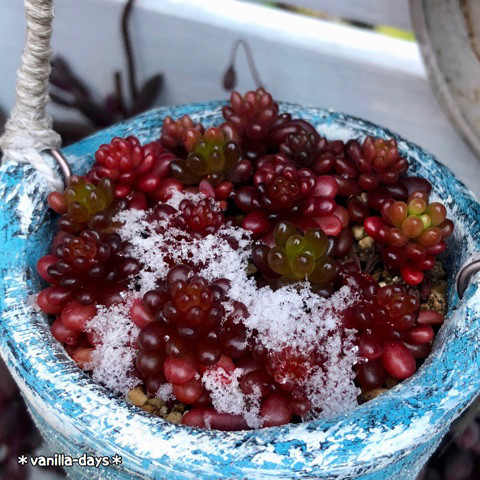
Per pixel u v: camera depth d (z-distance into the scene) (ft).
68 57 1.15
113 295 0.71
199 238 0.74
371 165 0.79
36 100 0.76
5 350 0.67
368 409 0.63
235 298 0.70
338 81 1.12
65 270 0.69
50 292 0.70
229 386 0.67
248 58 1.12
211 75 1.14
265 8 1.10
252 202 0.76
